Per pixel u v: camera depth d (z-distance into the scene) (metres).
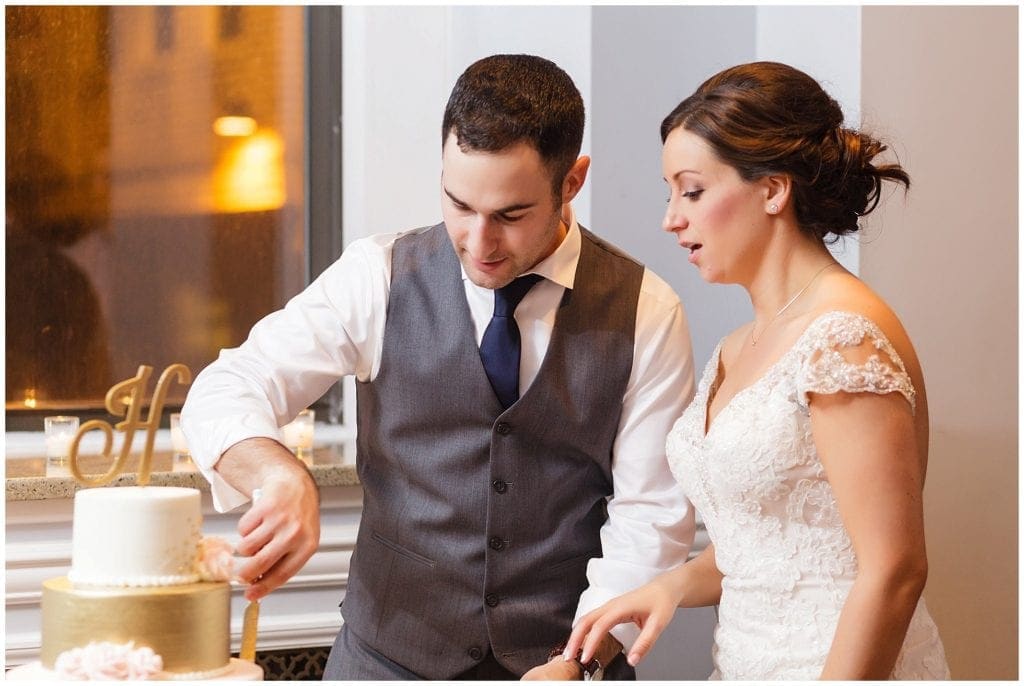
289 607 2.56
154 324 2.96
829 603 1.49
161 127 2.95
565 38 2.68
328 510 2.59
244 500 1.60
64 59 2.86
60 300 2.88
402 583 1.84
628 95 2.65
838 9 2.53
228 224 3.02
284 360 1.79
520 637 1.81
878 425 1.37
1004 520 2.61
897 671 1.52
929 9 2.53
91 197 2.90
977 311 2.58
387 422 1.84
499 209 1.54
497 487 1.79
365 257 1.87
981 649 2.60
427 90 2.99
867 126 2.48
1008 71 2.59
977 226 2.58
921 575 1.36
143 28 2.93
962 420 2.57
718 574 1.70
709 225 1.55
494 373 1.79
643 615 1.62
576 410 1.80
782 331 1.54
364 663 1.85
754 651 1.53
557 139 1.56
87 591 1.22
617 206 2.65
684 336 1.88
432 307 1.82
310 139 3.09
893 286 2.51
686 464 1.63
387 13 2.95
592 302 1.83
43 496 2.34
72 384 2.90
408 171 2.99
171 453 2.76
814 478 1.48
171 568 1.27
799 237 1.56
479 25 2.89
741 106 1.51
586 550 1.87
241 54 3.02
